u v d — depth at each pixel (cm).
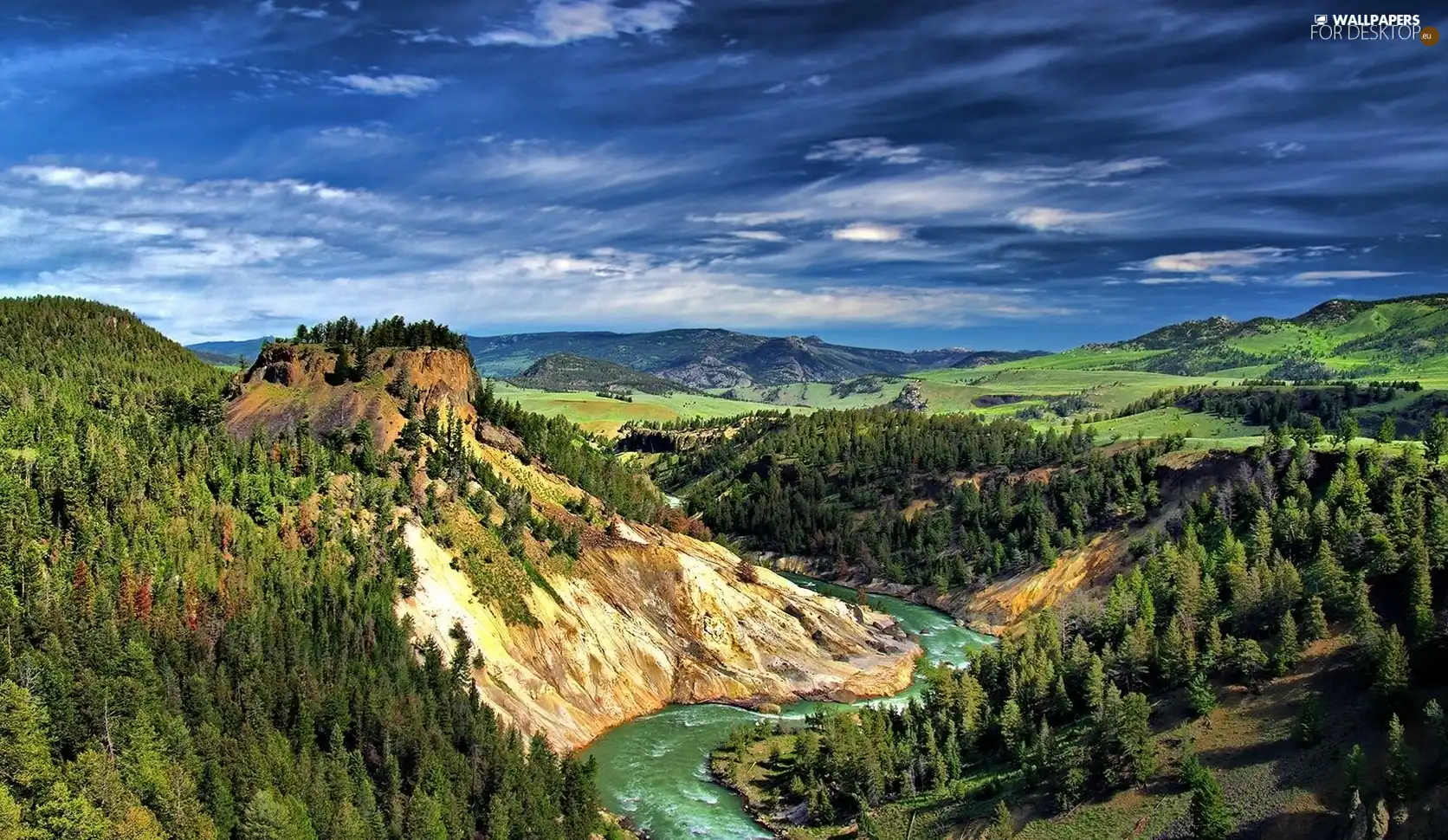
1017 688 12094
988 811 9825
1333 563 11550
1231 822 8638
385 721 10362
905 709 13062
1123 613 13638
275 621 11500
